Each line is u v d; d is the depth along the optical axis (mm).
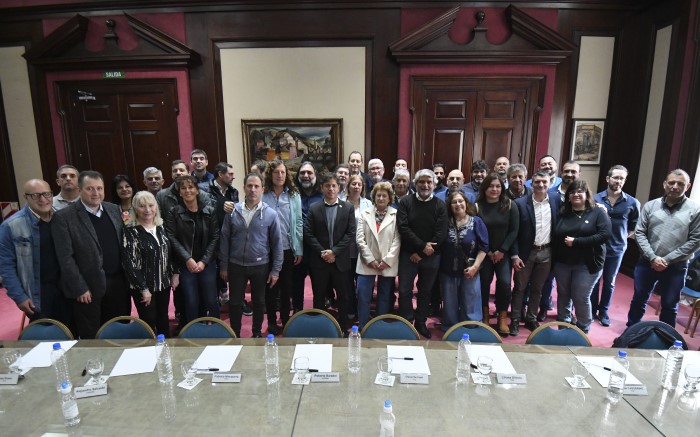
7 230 2738
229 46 5434
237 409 1729
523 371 2020
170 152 5656
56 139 5730
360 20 5332
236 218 3211
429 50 5234
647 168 5352
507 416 1690
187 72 5426
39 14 5500
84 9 5426
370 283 3529
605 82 5535
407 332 2510
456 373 2002
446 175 5566
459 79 5305
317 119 5555
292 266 3670
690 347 3416
